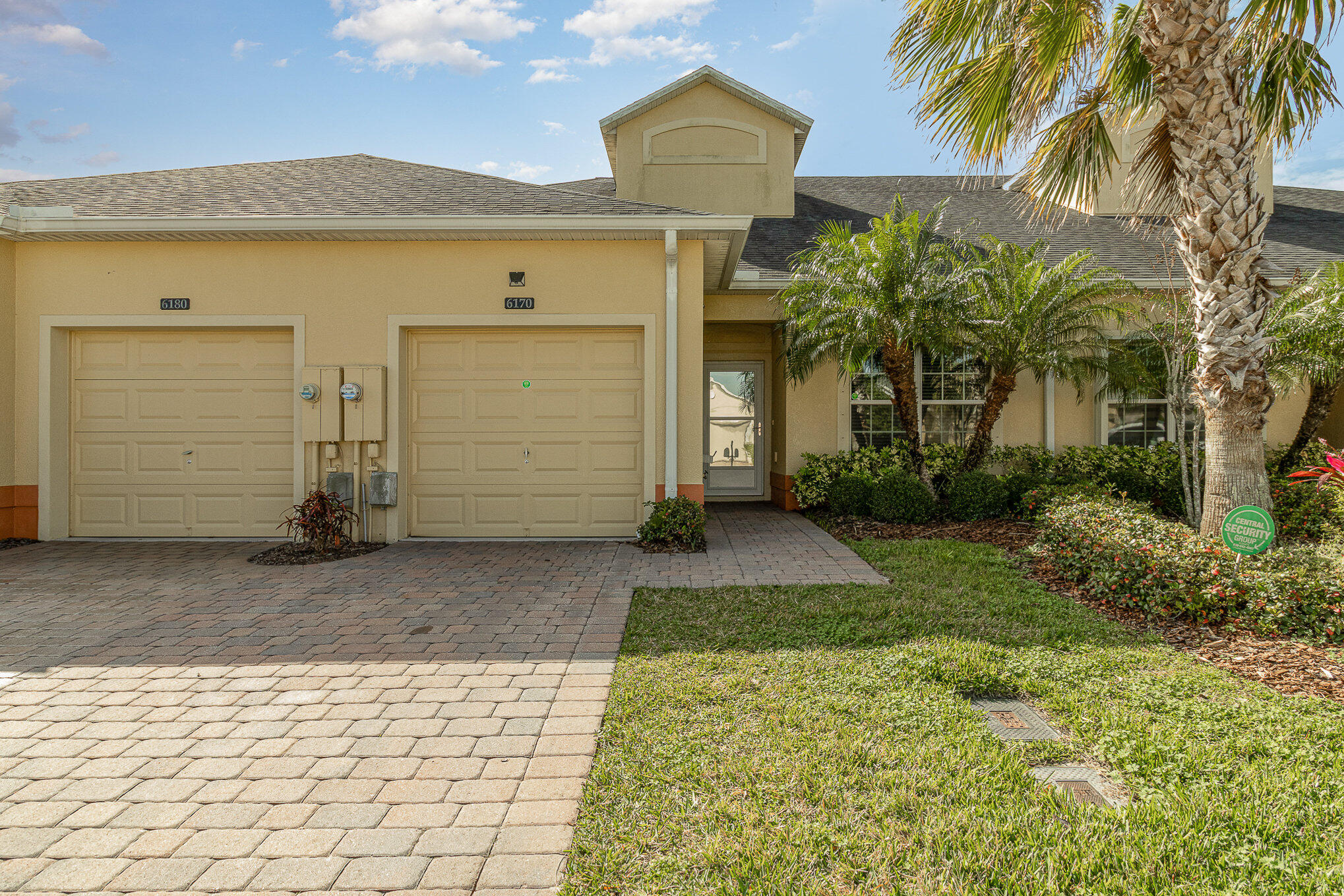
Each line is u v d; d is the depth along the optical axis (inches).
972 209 520.1
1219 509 227.6
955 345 349.4
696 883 83.9
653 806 100.4
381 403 306.7
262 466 319.3
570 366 322.0
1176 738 117.6
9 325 309.7
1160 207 282.8
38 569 259.8
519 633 182.7
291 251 311.6
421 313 312.8
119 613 201.8
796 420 424.2
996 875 84.4
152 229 290.7
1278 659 159.6
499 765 113.2
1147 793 101.9
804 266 359.6
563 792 105.3
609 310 314.0
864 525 346.9
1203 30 208.2
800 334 361.1
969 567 254.1
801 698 137.3
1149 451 397.1
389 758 116.3
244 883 85.1
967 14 232.8
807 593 220.1
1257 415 223.9
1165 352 311.9
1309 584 176.4
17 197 312.0
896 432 425.1
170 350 319.9
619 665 158.2
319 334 311.6
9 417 310.3
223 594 223.6
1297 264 419.8
